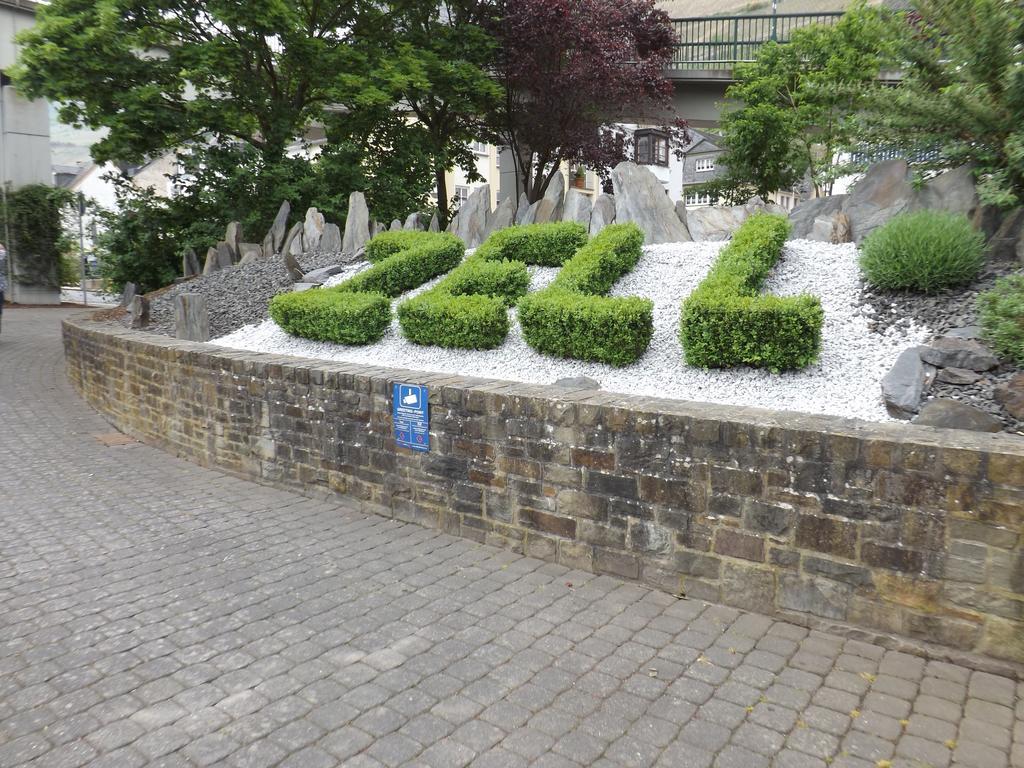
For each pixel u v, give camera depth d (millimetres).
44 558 5020
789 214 8477
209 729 3111
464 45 17797
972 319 5547
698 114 22844
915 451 3508
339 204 16109
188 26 15266
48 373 12703
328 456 6199
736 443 4008
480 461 5148
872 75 9719
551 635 3883
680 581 4297
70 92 14688
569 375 6258
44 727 3133
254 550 5148
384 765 2879
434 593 4414
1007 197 5906
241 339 9086
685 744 2986
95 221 24672
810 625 3875
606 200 9320
